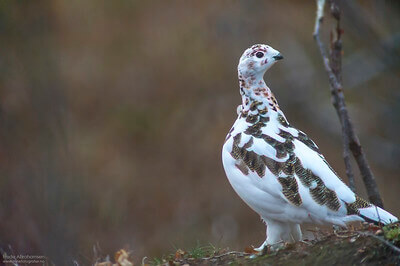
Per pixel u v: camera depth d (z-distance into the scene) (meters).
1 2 16.16
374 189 8.02
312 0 20.97
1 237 11.16
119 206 14.98
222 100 20.27
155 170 17.86
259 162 6.41
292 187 6.23
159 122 19.72
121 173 17.33
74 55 21.16
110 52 21.72
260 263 6.02
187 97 20.56
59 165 13.52
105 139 18.89
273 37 20.64
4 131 13.90
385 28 19.30
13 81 15.44
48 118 14.64
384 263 5.65
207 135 19.20
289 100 19.17
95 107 20.02
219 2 22.06
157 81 20.98
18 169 12.98
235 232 14.56
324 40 19.20
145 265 6.71
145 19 22.72
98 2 22.66
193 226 15.20
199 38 21.75
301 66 19.86
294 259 5.95
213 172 17.75
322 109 18.89
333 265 5.76
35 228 11.38
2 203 11.91
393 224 5.95
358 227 6.59
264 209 6.43
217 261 6.36
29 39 16.38
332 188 6.23
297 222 6.38
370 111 18.88
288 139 6.57
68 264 9.32
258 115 6.82
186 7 22.77
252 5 21.05
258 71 6.92
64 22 21.34
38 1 17.16
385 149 17.72
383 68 18.72
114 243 13.20
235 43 21.03
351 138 8.04
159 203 16.33
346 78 18.77
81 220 13.27
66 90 16.75
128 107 20.14
